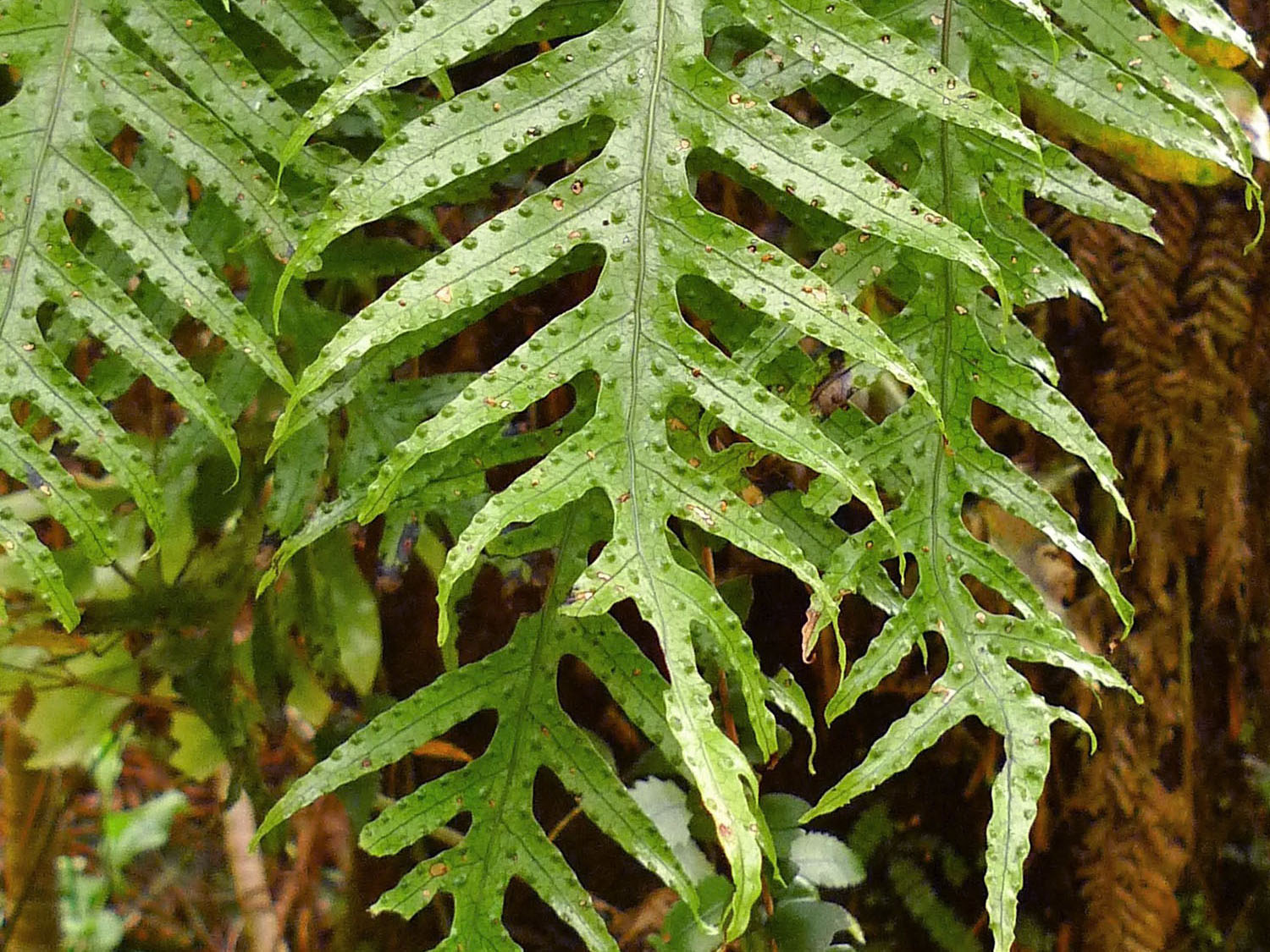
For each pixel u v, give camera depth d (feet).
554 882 2.21
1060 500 3.01
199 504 2.69
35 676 3.02
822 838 2.74
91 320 2.13
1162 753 3.07
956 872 3.21
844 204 2.10
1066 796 3.09
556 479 2.06
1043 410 2.23
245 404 2.46
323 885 3.91
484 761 2.23
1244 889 3.13
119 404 2.87
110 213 2.14
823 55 2.14
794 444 2.07
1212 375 2.95
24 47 2.16
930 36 2.29
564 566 2.27
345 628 2.69
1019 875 2.16
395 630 3.02
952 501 2.24
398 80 2.09
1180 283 2.97
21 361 2.11
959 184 2.27
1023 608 2.22
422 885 2.20
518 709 2.24
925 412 2.26
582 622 2.26
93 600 2.72
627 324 2.10
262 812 2.71
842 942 3.22
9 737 3.54
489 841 2.21
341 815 3.42
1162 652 3.02
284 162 2.08
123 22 2.22
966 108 2.11
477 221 2.71
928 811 3.25
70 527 2.11
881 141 2.27
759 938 2.66
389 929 3.15
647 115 2.13
